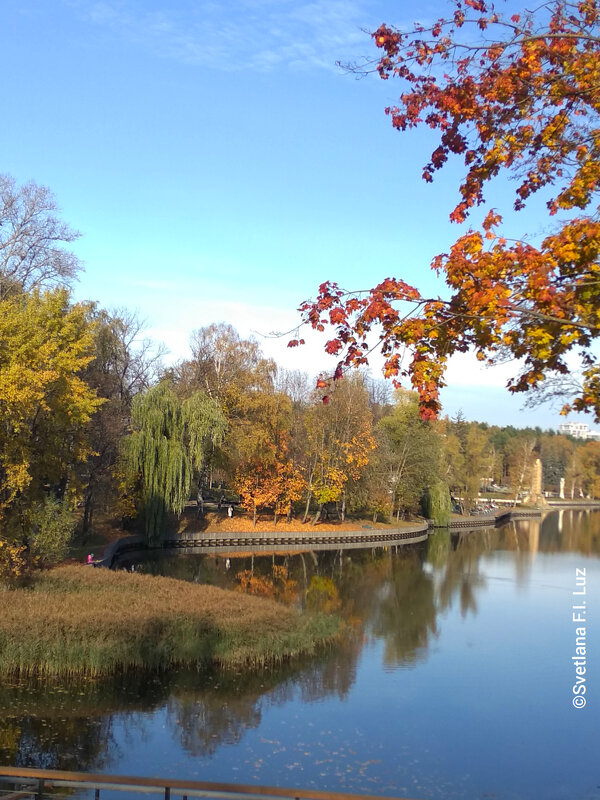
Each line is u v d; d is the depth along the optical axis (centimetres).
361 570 4703
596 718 1881
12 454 2638
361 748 1645
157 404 4956
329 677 2167
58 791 1323
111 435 4581
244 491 6166
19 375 2427
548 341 645
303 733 1716
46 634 2033
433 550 6003
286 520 6606
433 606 3425
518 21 720
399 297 707
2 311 2611
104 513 5341
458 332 705
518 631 2883
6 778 927
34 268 3428
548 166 775
